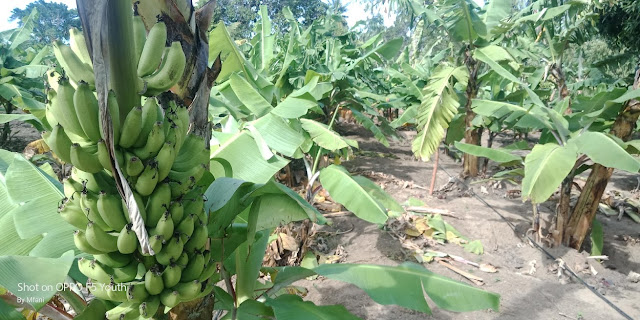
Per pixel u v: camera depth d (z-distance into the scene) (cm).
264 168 276
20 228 205
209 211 217
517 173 626
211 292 241
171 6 187
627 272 582
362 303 461
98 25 125
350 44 1362
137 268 174
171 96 199
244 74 509
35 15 1051
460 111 952
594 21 890
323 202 783
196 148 187
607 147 458
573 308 474
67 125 154
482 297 254
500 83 1074
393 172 1062
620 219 767
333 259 570
